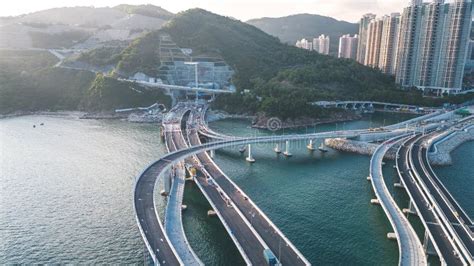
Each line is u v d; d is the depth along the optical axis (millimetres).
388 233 106500
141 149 195500
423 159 165250
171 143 191875
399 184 145875
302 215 120125
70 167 164625
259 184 148875
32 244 100688
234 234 96062
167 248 87438
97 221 113562
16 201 128000
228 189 125688
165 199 128125
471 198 133125
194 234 106125
